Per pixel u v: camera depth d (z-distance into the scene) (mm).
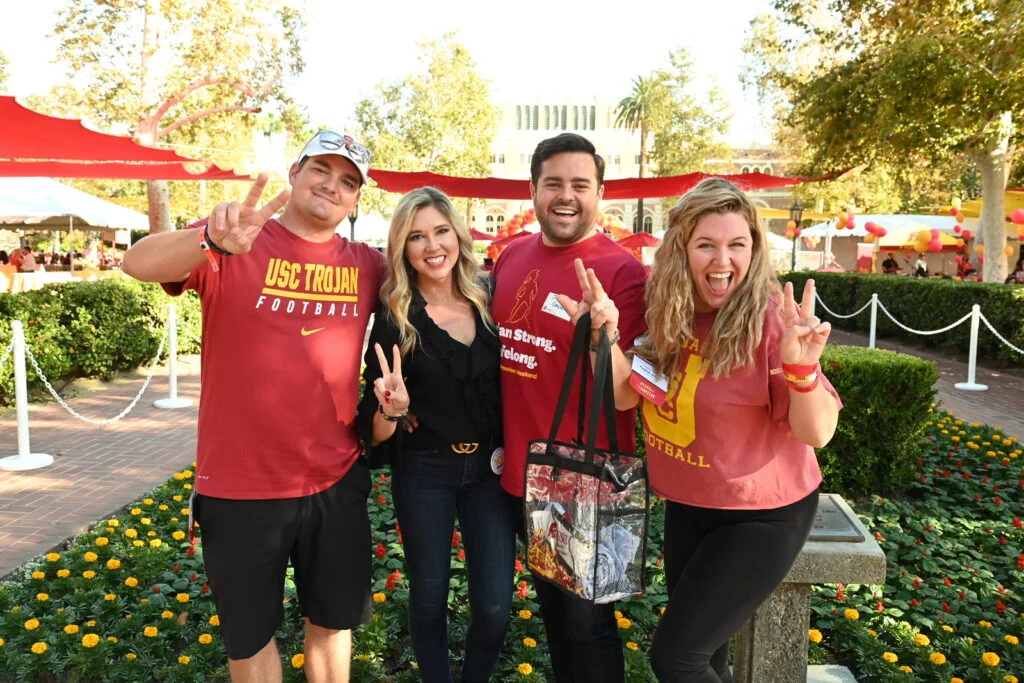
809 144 15672
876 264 23859
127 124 16234
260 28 16672
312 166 2252
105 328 9555
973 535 4523
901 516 4801
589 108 81875
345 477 2393
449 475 2510
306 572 2414
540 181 2434
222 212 1972
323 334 2291
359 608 2439
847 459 5105
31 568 3967
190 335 11367
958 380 10469
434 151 32719
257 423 2219
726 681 2396
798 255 34531
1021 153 14039
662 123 45312
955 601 3600
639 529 2164
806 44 15875
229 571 2242
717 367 2037
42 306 8625
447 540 2537
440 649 2578
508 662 3064
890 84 11852
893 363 5027
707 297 2092
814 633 3178
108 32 15336
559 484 2232
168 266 2098
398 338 2441
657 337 2168
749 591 2021
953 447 6219
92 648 3010
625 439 2488
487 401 2502
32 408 8227
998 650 3256
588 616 2342
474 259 2578
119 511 4977
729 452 2068
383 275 2531
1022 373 10906
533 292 2477
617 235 15055
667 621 2090
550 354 2395
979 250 15195
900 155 13609
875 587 3754
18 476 5742
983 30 11336
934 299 13508
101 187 34250
